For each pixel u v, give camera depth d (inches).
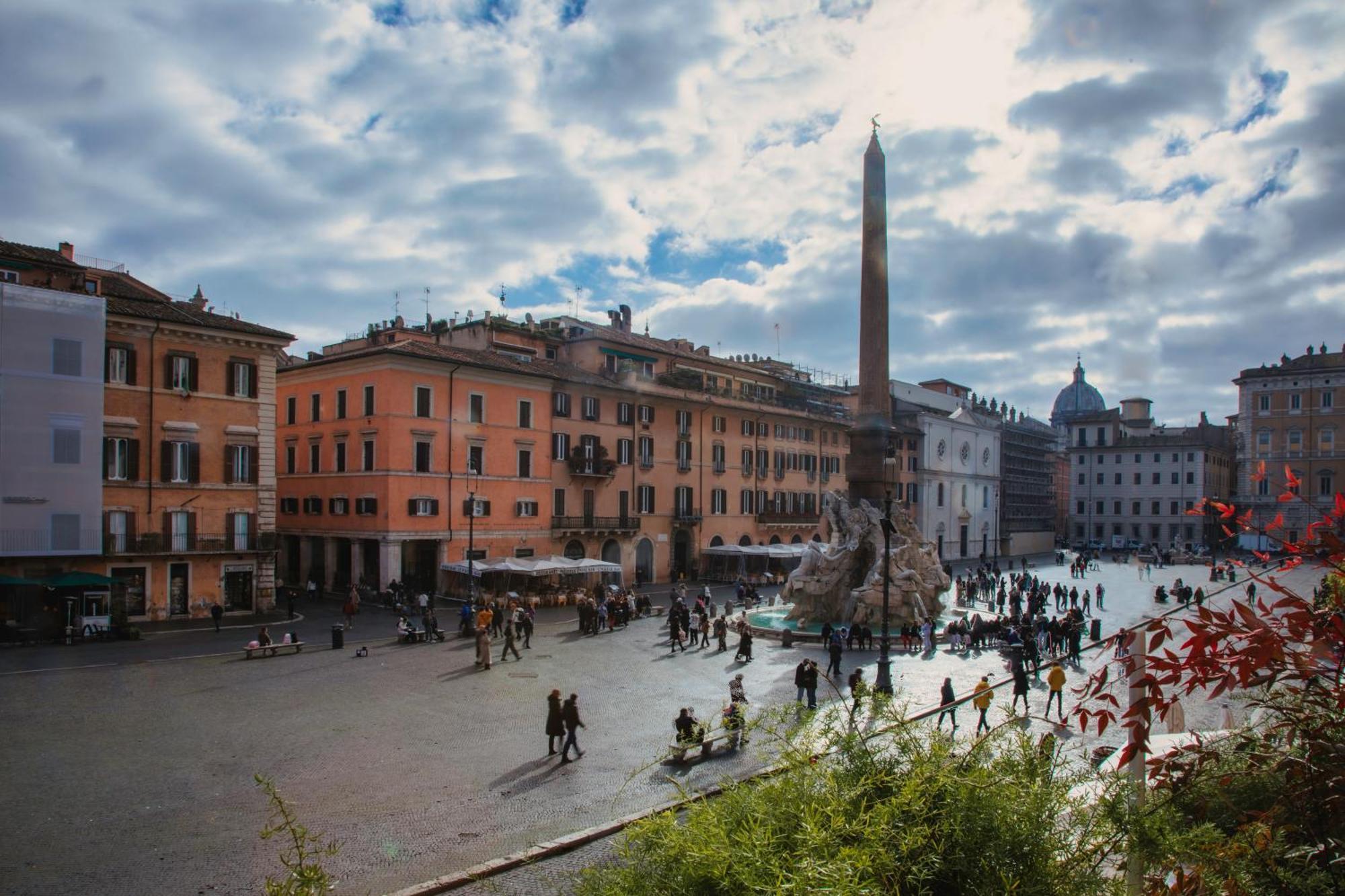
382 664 1171.3
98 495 1478.8
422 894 476.1
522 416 2133.4
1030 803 220.4
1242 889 210.5
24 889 485.7
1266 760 242.1
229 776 685.3
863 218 1708.9
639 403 2460.6
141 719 860.6
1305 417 3454.7
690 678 1109.7
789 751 259.0
